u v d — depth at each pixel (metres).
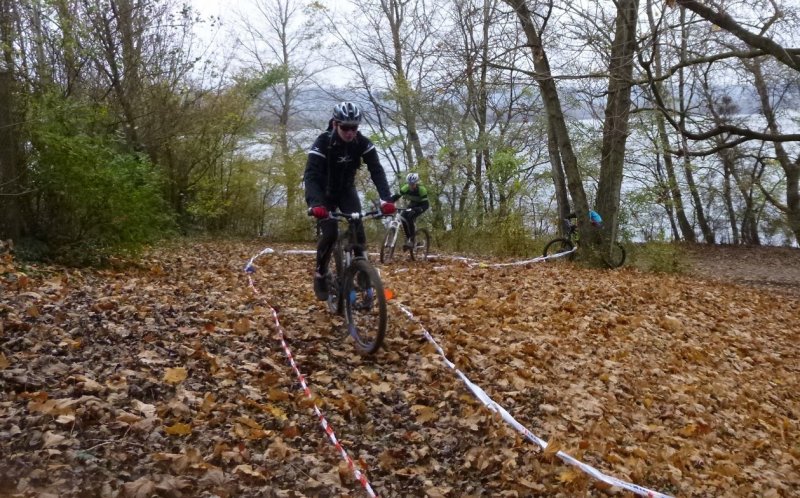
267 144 23.55
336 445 4.08
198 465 3.50
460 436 4.60
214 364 4.89
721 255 31.09
